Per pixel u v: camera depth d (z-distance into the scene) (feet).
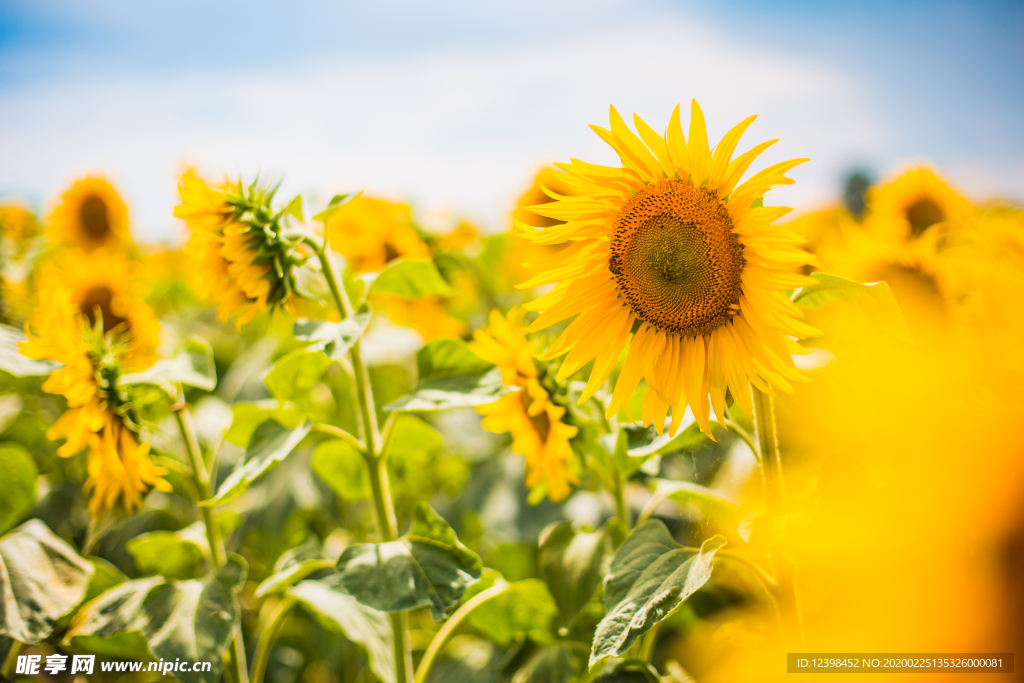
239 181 2.94
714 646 3.22
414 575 2.85
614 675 2.92
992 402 1.98
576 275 2.74
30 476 3.36
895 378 2.52
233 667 3.29
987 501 1.77
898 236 3.63
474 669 3.85
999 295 2.65
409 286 3.59
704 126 2.53
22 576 3.09
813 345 3.37
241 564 3.18
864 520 2.01
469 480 4.89
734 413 3.10
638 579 2.52
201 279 2.99
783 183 2.45
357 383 3.26
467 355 3.30
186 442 3.44
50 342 3.02
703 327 2.64
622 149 2.59
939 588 1.79
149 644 2.87
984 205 3.72
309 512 5.12
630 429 2.95
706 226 2.56
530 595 3.31
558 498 3.34
